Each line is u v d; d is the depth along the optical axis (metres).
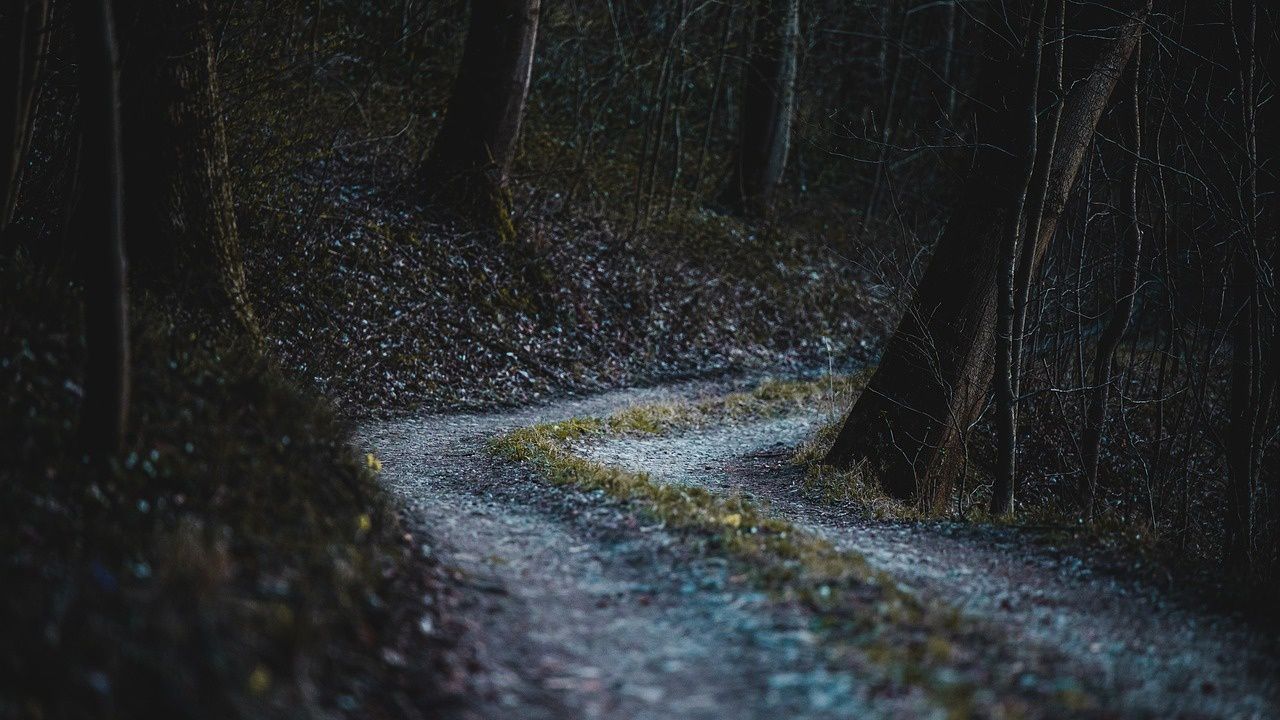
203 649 4.45
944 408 13.41
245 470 6.70
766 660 5.54
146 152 9.69
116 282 6.13
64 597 4.55
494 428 15.34
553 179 26.64
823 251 31.95
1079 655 6.09
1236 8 12.53
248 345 9.55
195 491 6.23
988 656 5.69
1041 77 12.89
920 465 13.46
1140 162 13.34
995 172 13.13
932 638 5.79
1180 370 17.52
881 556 8.78
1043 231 13.12
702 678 5.35
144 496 6.00
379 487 8.13
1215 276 14.41
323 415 8.41
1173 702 5.39
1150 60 13.33
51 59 9.97
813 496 12.43
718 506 9.35
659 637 6.03
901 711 4.75
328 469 7.49
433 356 17.78
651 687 5.24
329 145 18.61
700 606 6.56
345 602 5.45
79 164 9.13
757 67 31.48
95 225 6.05
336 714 4.52
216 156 10.29
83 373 7.09
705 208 31.12
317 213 17.38
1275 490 14.19
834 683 5.12
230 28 14.15
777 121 31.69
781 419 19.41
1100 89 12.80
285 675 4.59
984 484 15.84
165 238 9.73
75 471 5.92
